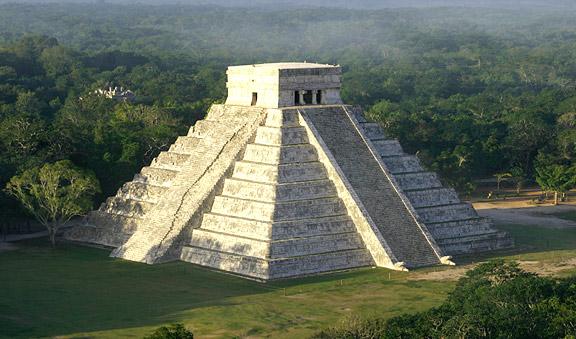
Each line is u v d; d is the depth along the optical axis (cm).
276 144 14662
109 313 11938
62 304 12344
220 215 14412
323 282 13338
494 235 15538
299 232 13875
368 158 14975
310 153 14725
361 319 11119
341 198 14438
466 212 15562
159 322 11581
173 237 14512
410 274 13700
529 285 11269
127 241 15088
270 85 15212
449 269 13975
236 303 12388
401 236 14300
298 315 11869
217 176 14838
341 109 15450
